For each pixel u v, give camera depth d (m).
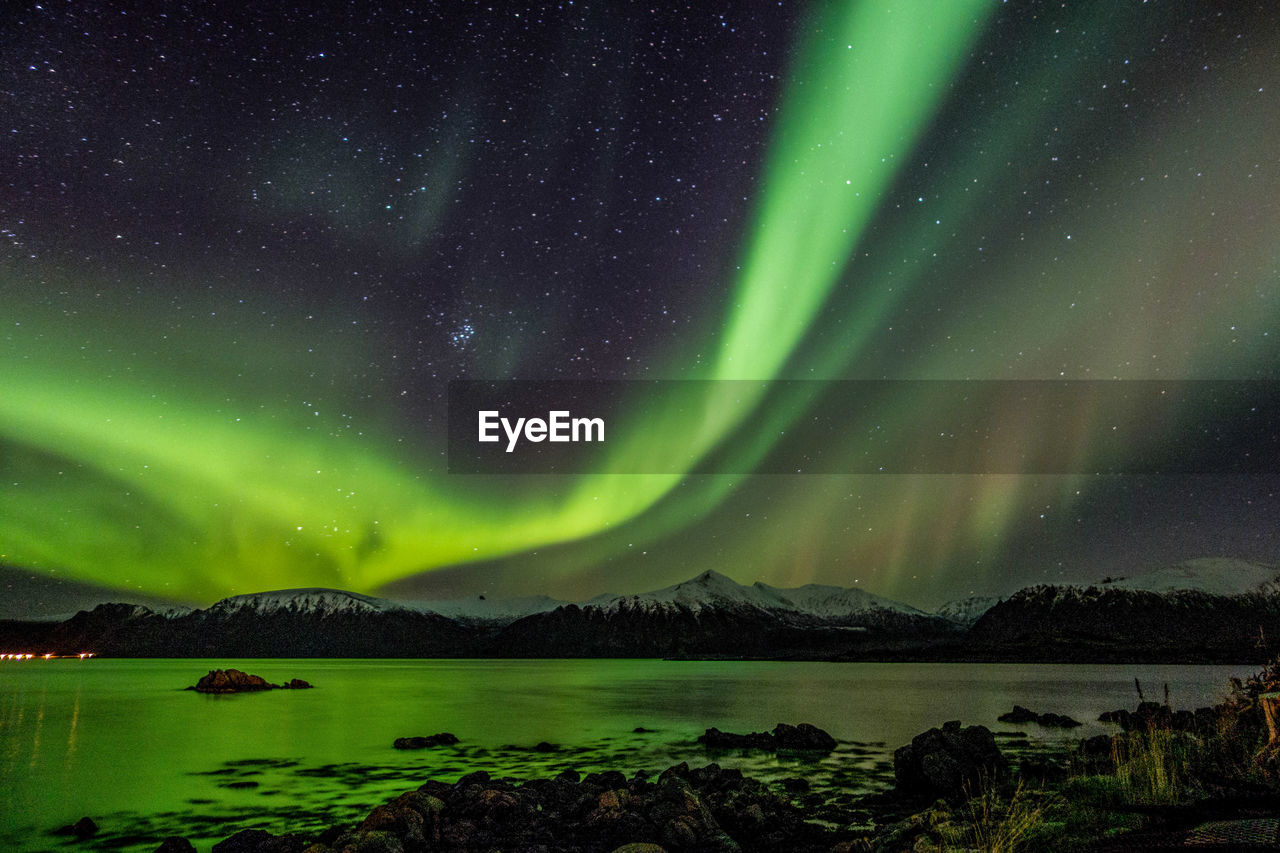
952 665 118.06
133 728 32.34
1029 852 8.67
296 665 167.62
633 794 14.12
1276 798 9.12
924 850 9.50
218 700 49.34
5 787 19.17
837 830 12.95
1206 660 120.00
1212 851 7.53
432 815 12.79
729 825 13.20
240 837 12.79
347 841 11.52
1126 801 10.15
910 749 16.39
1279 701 10.08
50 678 83.38
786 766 20.22
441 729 31.50
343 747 26.00
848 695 50.12
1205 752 11.38
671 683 73.69
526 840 12.12
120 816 15.98
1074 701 41.25
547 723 33.88
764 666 141.88
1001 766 16.30
